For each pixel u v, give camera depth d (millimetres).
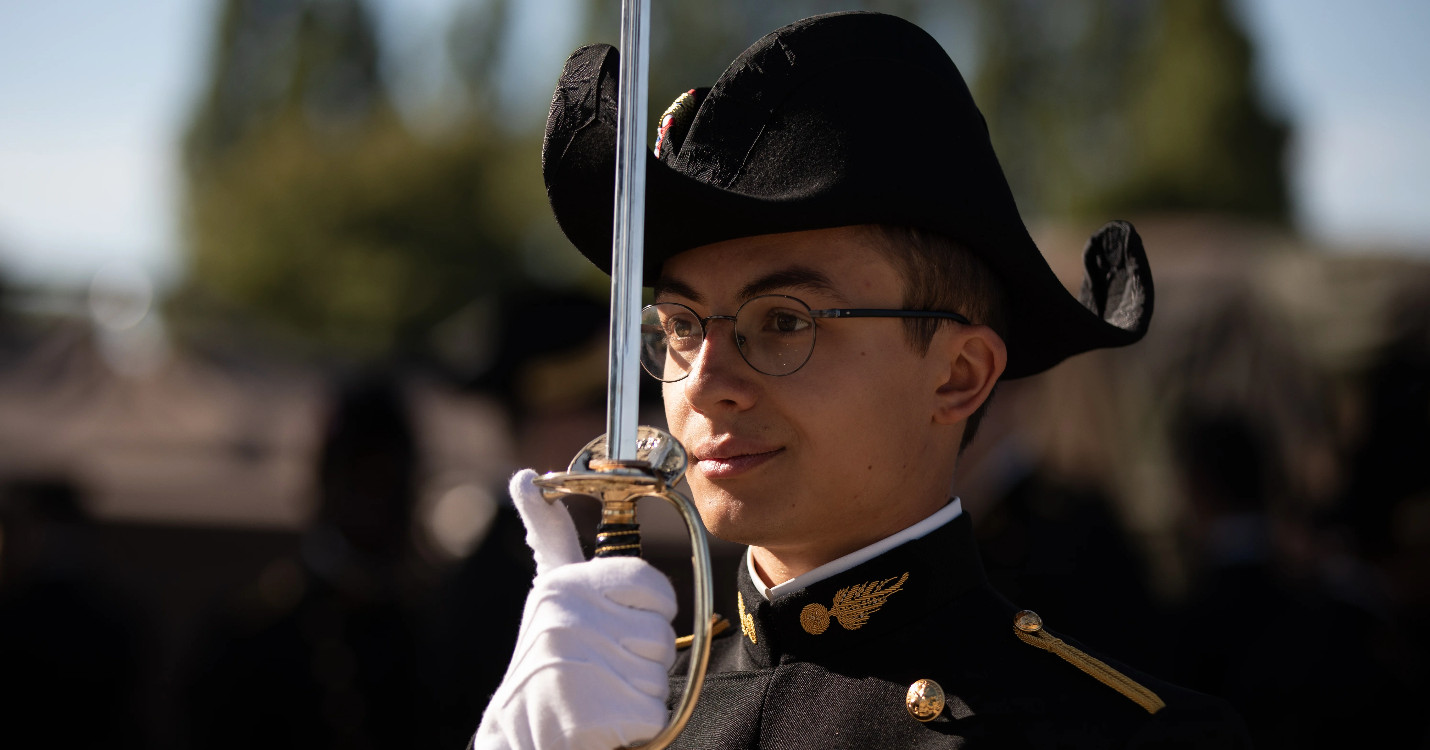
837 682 2148
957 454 2293
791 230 2021
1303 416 6004
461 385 5250
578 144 2111
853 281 2045
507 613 4574
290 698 4641
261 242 23750
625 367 1784
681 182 1943
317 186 23797
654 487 1798
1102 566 5098
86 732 5723
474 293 22656
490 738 1964
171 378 9102
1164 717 1989
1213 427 5238
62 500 5887
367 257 23125
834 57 2088
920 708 2035
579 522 4547
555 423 4891
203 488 7855
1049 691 2080
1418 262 6590
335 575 4762
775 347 2037
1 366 9062
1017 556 5195
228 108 27672
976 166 2145
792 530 2070
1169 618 5055
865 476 2070
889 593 2158
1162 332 6281
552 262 21766
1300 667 4484
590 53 2141
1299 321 6379
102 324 9562
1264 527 5082
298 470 8109
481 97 24438
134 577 7621
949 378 2195
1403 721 4406
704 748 2201
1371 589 4789
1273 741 4469
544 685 1861
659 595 1890
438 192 23297
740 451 2041
